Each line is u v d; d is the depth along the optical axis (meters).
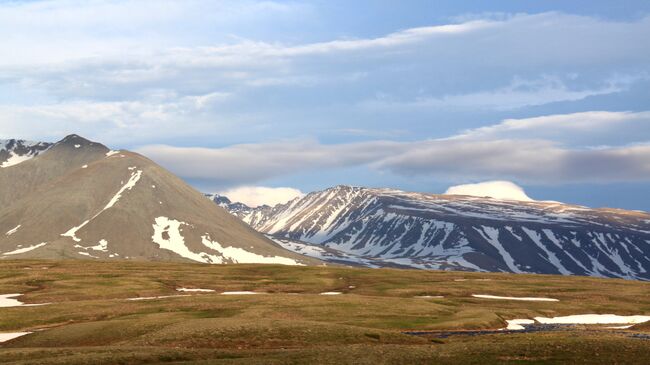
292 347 79.25
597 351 61.78
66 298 138.88
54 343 85.62
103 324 92.62
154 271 198.25
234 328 84.81
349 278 195.50
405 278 195.00
